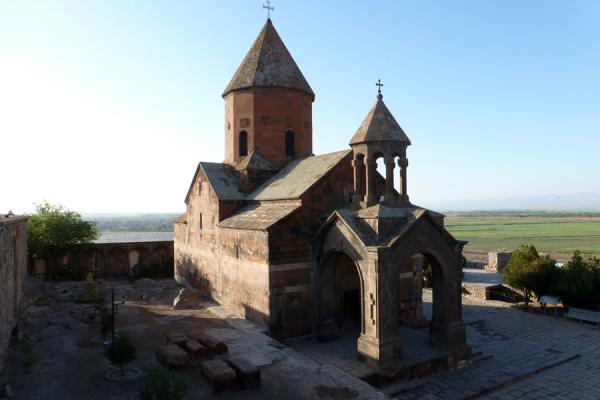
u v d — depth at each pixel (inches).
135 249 1368.1
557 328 848.3
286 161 1034.7
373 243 596.4
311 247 725.9
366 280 597.6
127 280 1294.3
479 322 894.4
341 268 738.8
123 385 472.4
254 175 964.0
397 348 578.2
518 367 637.3
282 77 1030.4
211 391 460.4
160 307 875.4
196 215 1044.5
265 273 699.4
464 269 1622.8
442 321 639.8
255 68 1027.3
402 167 681.0
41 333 652.1
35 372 506.0
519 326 862.5
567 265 994.1
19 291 765.3
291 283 708.7
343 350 645.3
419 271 830.5
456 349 631.8
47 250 1237.1
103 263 1327.5
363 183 778.2
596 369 638.5
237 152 1032.2
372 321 581.3
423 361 595.2
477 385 572.7
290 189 794.2
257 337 653.9
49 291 971.9
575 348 728.3
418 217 600.7
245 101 1022.4
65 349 587.8
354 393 467.8
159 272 1386.6
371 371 559.8
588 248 2650.1
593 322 879.1
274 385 483.2
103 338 615.2
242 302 782.5
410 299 816.3
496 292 1146.7
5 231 546.6
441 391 555.5
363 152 669.3
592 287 901.2
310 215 737.6
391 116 676.1
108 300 928.9
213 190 925.2
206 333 674.2
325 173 759.1
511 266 1054.4
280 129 1025.5
